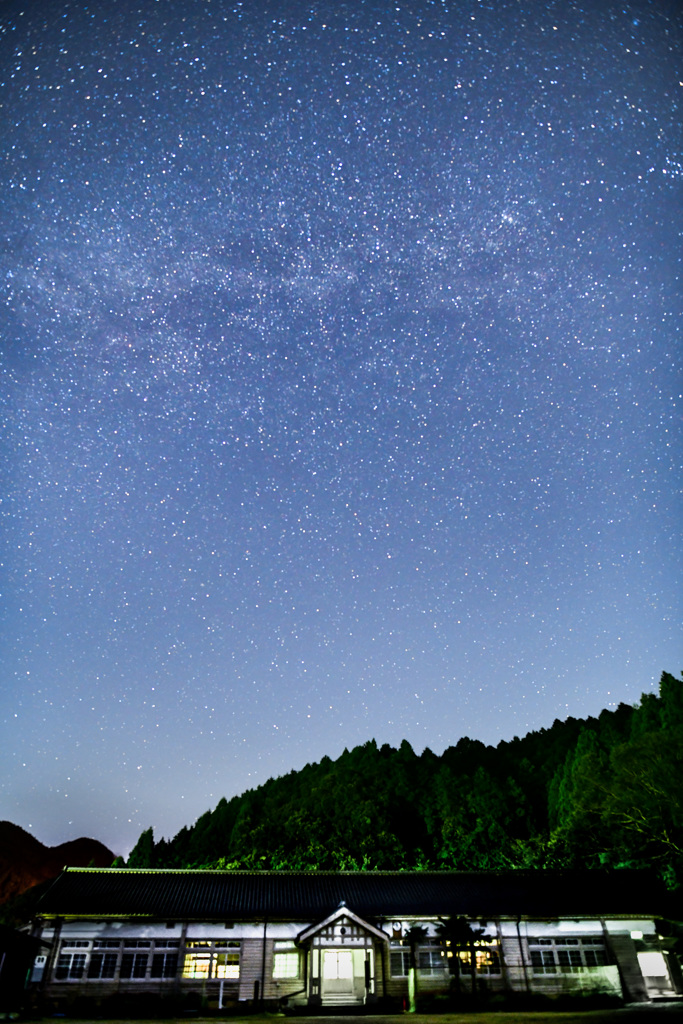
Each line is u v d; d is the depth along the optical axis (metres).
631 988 25.72
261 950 25.78
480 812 64.88
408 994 25.08
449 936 25.36
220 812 84.81
